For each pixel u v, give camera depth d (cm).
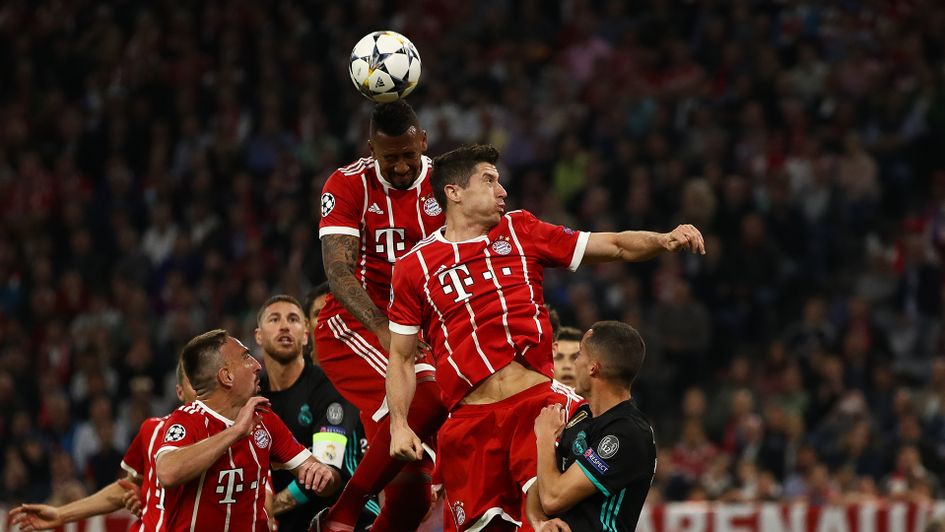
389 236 2169
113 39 7250
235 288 5709
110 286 6116
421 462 2178
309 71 6669
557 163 5988
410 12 6856
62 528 3450
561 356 2733
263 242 5894
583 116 6162
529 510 2003
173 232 6162
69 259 6312
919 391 4866
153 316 5862
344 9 7019
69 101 7194
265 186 6284
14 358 5494
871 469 4488
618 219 5569
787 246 5497
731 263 5388
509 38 6712
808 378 4925
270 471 2489
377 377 2192
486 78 6412
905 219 5653
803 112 5866
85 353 5562
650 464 2088
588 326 5044
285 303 2534
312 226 5738
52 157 6800
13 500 4862
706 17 6512
